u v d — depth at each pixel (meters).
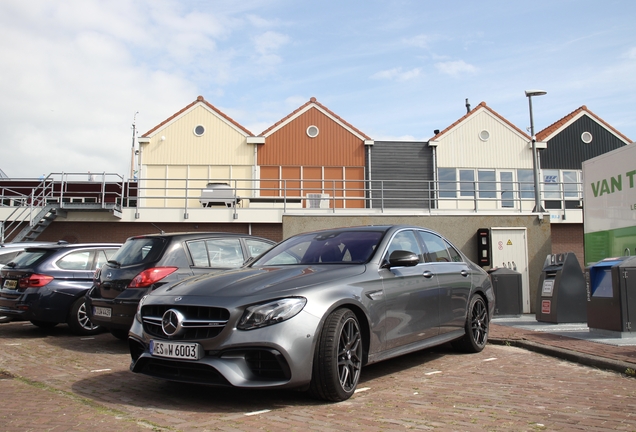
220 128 22.42
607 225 10.71
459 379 5.20
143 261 7.23
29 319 8.73
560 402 4.30
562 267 9.52
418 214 15.52
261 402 4.35
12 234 16.36
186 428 3.67
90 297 7.59
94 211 16.05
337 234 5.82
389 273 5.19
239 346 4.03
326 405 4.24
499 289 11.30
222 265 7.64
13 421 3.90
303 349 4.07
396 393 4.64
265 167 22.36
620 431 3.57
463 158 23.25
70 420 3.91
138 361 4.50
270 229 16.56
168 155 22.16
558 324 9.31
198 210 16.19
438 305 5.84
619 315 7.25
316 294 4.32
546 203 23.38
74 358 6.74
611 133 24.31
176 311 4.31
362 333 4.74
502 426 3.68
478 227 15.31
